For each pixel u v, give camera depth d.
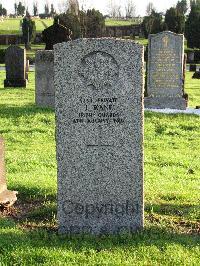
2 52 19.69
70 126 2.67
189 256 2.44
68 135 2.67
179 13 24.28
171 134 5.41
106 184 2.70
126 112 2.65
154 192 3.35
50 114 6.22
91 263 2.35
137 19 41.62
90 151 2.68
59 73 2.63
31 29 26.36
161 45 7.05
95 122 2.66
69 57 2.62
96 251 2.48
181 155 4.47
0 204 3.04
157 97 7.12
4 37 27.92
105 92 2.64
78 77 2.63
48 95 6.86
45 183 3.45
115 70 2.63
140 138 2.67
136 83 2.63
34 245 2.53
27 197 3.24
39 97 6.90
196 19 22.50
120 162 2.69
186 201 3.22
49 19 40.91
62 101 2.65
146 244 2.55
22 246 2.49
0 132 5.27
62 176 2.70
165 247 2.52
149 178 3.72
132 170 2.69
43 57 6.78
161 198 3.27
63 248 2.50
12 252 2.42
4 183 3.19
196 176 3.84
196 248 2.51
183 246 2.54
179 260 2.38
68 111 2.66
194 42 22.55
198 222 2.87
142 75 2.63
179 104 7.07
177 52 7.03
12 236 2.60
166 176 3.81
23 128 5.43
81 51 2.62
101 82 2.63
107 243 2.57
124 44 2.61
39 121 5.86
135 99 2.64
